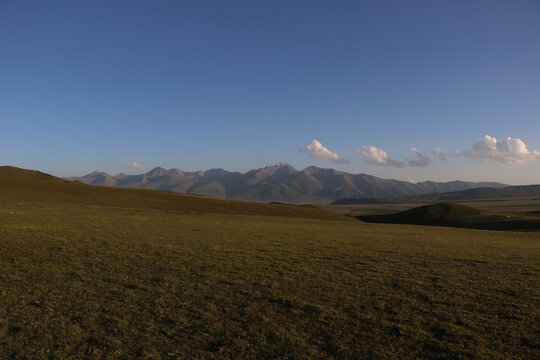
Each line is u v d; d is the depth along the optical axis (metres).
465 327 12.09
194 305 13.37
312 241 34.44
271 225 53.06
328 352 10.00
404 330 11.67
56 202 70.44
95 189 93.12
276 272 19.36
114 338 10.30
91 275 16.78
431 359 9.80
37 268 17.47
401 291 16.34
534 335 11.46
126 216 51.19
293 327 11.63
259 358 9.52
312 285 16.88
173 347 9.94
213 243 29.58
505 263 24.66
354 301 14.63
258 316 12.50
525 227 94.12
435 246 34.53
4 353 9.09
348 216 124.25
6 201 57.84
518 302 14.98
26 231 29.47
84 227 34.94
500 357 9.94
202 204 95.12
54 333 10.38
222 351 9.79
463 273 20.73
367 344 10.58
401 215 163.50
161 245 26.83
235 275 18.25
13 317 11.30
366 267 21.77
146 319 11.80
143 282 16.16
